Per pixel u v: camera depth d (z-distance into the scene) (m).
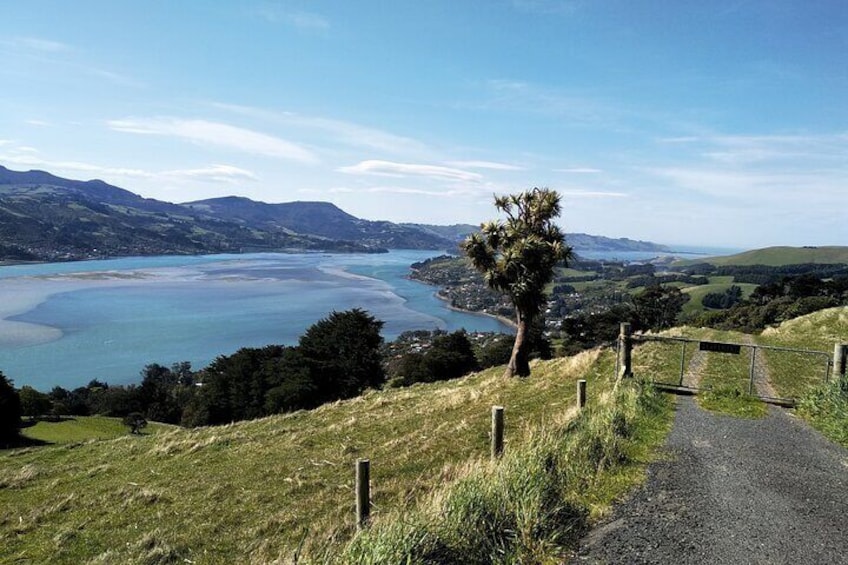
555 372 22.19
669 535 6.43
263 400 52.44
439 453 13.16
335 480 12.75
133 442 21.11
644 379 14.98
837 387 12.22
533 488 6.79
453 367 66.00
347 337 53.56
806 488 8.03
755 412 12.52
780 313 66.56
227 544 9.87
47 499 13.97
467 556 5.72
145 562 9.29
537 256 22.06
